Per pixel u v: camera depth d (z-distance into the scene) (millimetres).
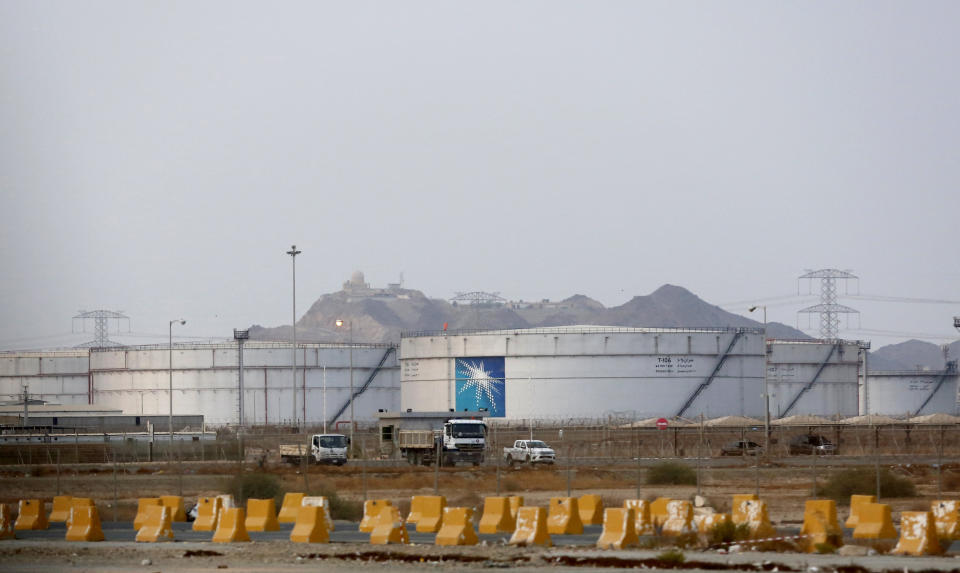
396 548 119938
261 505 141500
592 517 144875
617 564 105500
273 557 113875
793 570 99750
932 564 102875
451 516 125250
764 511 126750
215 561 112062
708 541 122062
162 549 121938
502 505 135875
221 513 131000
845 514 162125
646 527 126562
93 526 135500
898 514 157625
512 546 121250
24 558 116562
